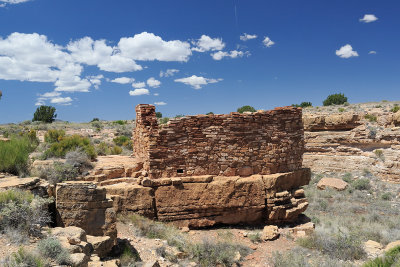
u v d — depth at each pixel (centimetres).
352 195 2389
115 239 849
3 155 1086
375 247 1220
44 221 715
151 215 1152
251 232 1249
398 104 4519
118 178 1262
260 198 1291
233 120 1283
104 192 862
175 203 1182
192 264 923
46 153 1430
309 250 1167
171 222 1177
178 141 1219
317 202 2148
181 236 1094
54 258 562
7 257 532
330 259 1071
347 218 1756
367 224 1625
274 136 1378
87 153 1444
